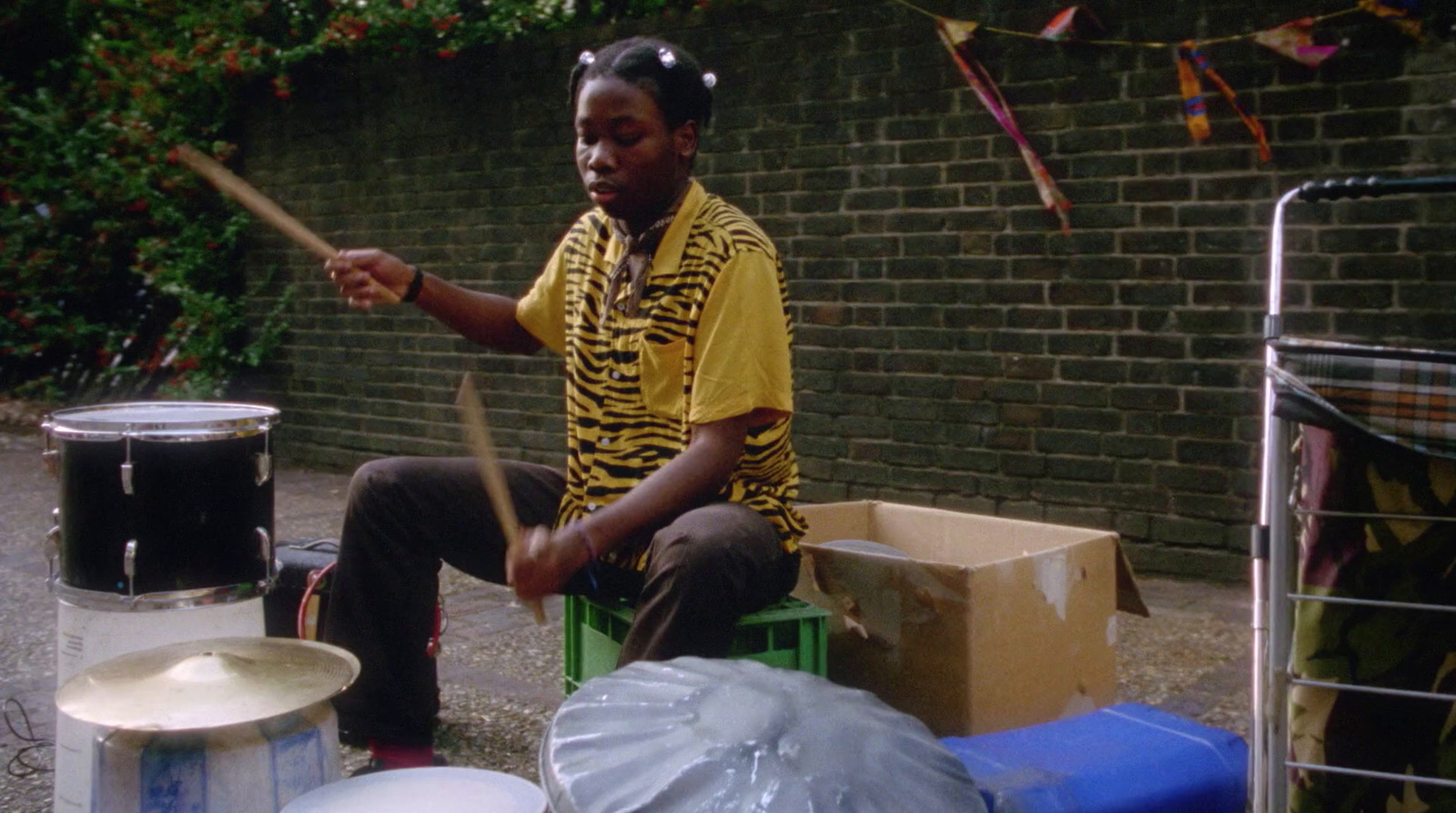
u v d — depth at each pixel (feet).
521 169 21.16
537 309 9.32
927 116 16.84
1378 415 6.19
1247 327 14.90
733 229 7.93
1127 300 15.62
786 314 8.09
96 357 29.27
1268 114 14.58
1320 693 6.65
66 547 8.12
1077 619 8.67
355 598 8.79
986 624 8.02
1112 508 15.90
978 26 16.25
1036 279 16.24
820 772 5.40
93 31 28.45
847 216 17.63
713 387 7.65
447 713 11.00
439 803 6.51
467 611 14.58
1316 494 6.64
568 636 9.18
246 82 24.95
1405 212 13.89
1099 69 15.57
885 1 17.02
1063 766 6.75
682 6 20.42
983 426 16.78
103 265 28.35
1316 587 6.66
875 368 17.58
